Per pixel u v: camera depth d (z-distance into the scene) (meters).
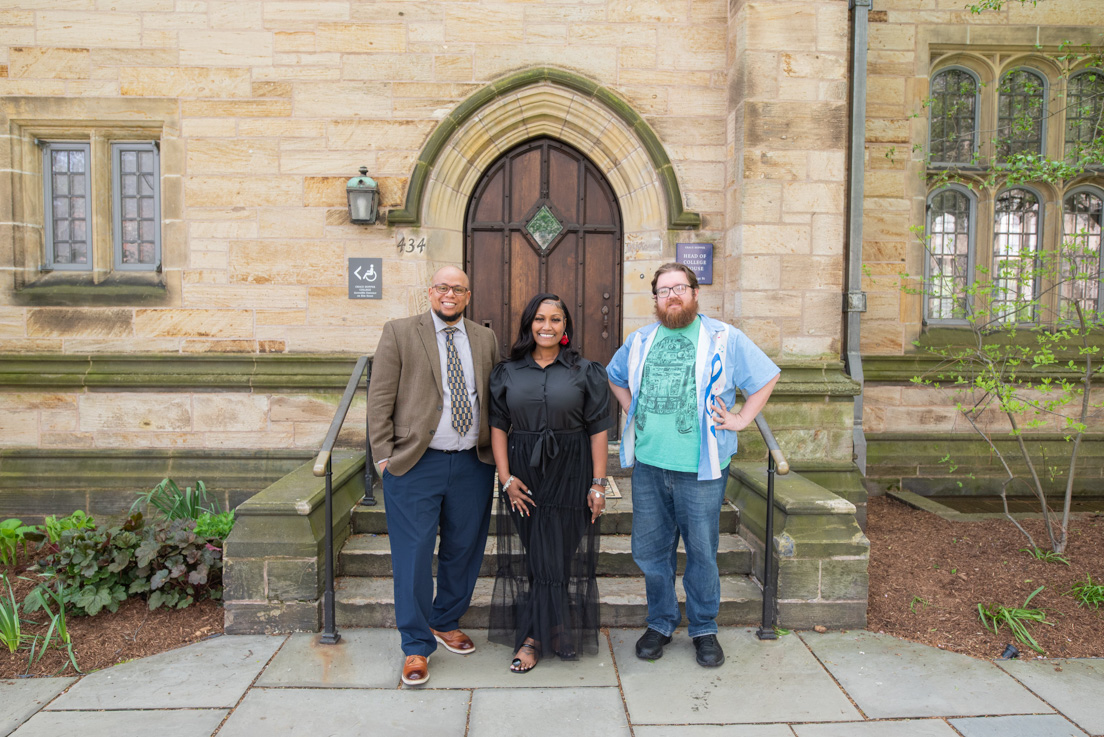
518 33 4.50
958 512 4.72
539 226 4.71
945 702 2.50
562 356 2.60
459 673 2.68
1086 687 2.60
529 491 2.61
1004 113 5.45
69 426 4.50
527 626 2.69
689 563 2.72
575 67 4.52
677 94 4.53
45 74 4.45
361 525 3.61
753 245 4.19
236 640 2.95
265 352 4.54
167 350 4.54
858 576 3.08
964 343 5.33
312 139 4.49
